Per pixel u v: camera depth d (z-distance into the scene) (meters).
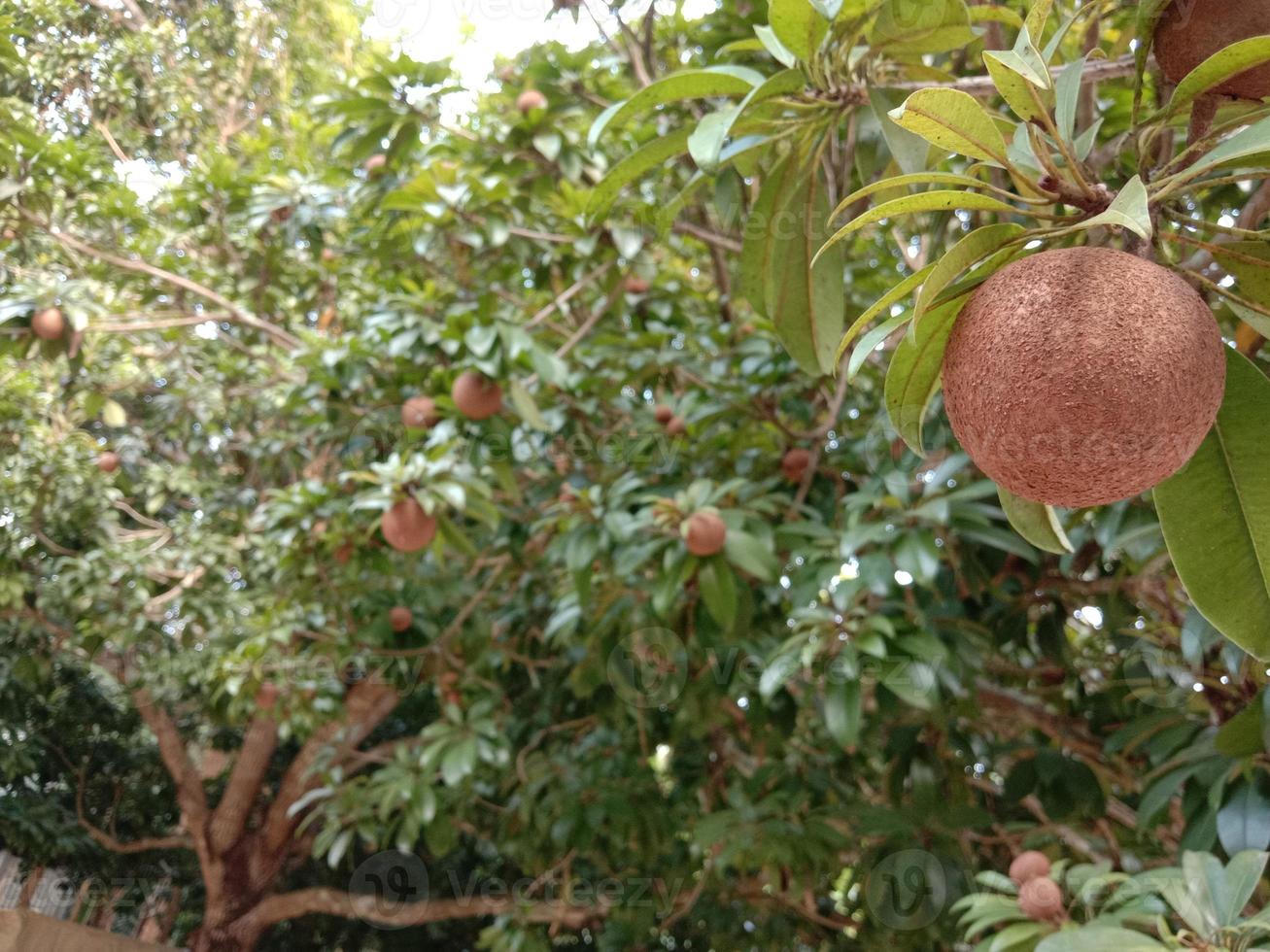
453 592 4.98
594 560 3.64
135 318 5.61
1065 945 1.73
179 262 5.78
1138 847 3.94
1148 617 3.19
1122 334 0.87
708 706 4.12
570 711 5.52
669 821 5.39
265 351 6.02
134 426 6.57
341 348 4.21
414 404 3.87
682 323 4.73
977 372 0.93
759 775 4.49
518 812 5.71
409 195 3.93
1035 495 0.94
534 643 5.32
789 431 3.80
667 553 3.10
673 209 2.20
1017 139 1.18
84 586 5.52
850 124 2.13
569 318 4.77
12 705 6.96
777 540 3.46
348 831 5.25
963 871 3.83
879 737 4.33
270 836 8.20
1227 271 1.09
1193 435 0.90
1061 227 0.99
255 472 6.66
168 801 8.95
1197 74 1.01
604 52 4.18
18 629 6.27
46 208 4.59
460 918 8.80
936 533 3.09
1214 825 2.39
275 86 6.27
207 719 7.77
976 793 4.57
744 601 3.31
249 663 5.10
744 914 6.11
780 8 1.70
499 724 5.36
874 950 4.47
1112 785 4.20
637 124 4.27
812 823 4.15
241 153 6.16
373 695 7.40
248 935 7.94
